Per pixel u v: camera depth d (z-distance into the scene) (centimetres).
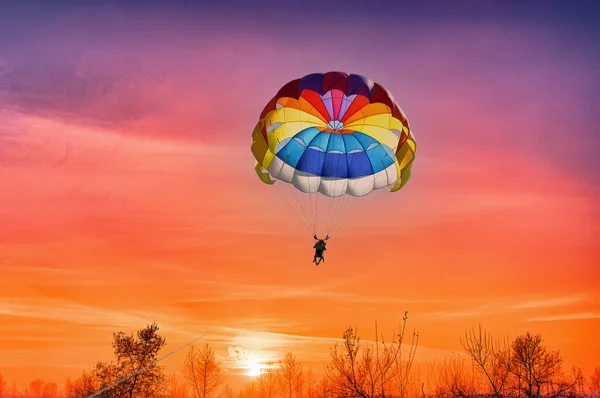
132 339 5697
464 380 5847
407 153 5250
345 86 4997
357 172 5247
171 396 5834
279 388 9538
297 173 5300
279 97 5128
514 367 5334
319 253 5006
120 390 5459
